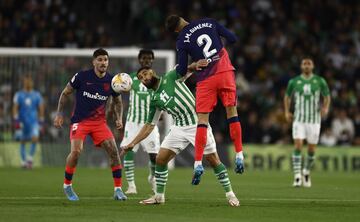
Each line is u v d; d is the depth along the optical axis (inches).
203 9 3019.2
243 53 2893.7
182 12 3002.0
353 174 2181.3
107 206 1072.2
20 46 2696.9
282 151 2411.4
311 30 3048.7
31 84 2135.8
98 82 1137.4
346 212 1041.5
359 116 2600.9
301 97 1668.3
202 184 1604.3
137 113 1364.4
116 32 3043.8
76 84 1139.3
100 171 2060.8
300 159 1624.0
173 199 1216.8
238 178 1881.2
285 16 3090.6
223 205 1108.5
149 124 1088.8
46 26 2746.1
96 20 3056.1
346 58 2945.4
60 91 2357.3
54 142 2332.7
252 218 954.1
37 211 1000.9
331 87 2743.6
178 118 1069.8
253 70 2847.0
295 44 2960.1
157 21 2970.0
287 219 951.0
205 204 1123.9
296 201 1210.6
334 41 3006.9
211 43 1066.7
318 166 2411.4
